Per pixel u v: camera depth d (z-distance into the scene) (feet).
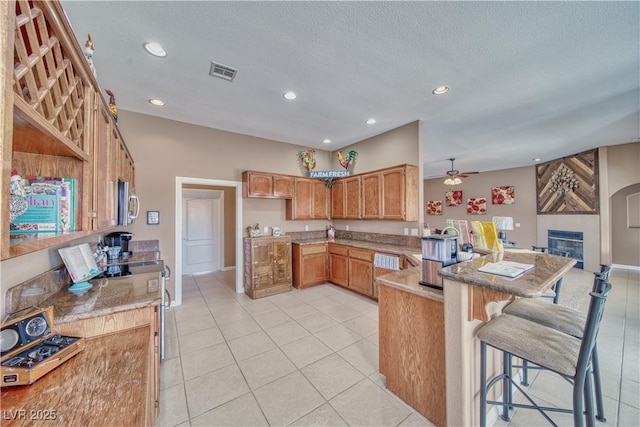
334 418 5.41
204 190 18.66
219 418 5.43
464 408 4.57
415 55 7.07
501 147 17.13
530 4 5.35
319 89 8.99
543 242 21.76
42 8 2.74
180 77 8.17
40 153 3.79
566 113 11.21
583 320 4.94
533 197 22.84
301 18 5.71
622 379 6.55
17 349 3.23
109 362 3.51
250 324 9.93
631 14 5.58
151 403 4.62
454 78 8.29
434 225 30.63
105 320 4.44
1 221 1.97
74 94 3.79
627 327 9.49
